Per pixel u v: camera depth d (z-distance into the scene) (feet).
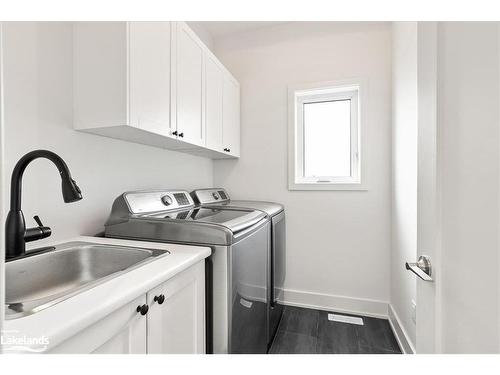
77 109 3.80
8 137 3.12
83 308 1.73
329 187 7.14
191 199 5.99
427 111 2.17
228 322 3.41
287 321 6.50
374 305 6.77
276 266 5.88
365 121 6.81
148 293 2.34
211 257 3.46
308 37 7.38
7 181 3.10
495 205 1.42
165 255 2.97
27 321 1.56
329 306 7.13
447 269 1.89
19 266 2.76
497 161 1.40
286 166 7.61
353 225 6.98
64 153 3.73
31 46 3.33
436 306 2.02
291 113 7.52
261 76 7.85
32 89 3.35
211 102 6.01
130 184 4.94
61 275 3.15
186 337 2.98
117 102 3.52
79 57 3.75
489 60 1.46
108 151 4.46
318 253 7.28
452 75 1.82
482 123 1.52
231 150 7.28
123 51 3.45
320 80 7.23
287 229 7.56
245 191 8.02
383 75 6.69
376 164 6.75
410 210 4.98
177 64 4.61
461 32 1.72
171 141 4.91
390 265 6.66
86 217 4.07
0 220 1.05
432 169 2.06
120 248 3.29
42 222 3.46
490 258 1.45
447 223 1.90
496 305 1.40
